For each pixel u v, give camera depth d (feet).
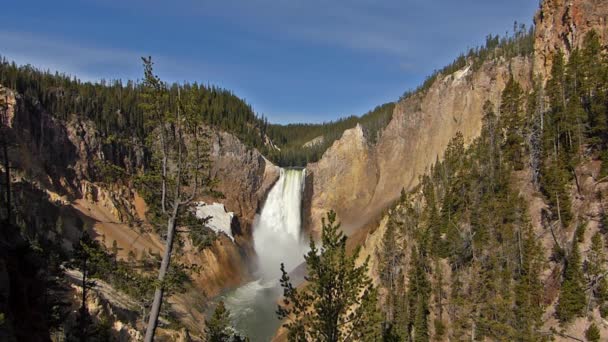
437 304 169.68
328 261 60.34
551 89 211.20
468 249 181.88
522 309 140.26
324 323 58.90
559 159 178.40
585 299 136.67
